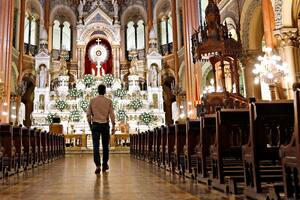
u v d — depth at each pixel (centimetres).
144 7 3388
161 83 2992
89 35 3216
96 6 3259
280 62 1308
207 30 1426
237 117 511
